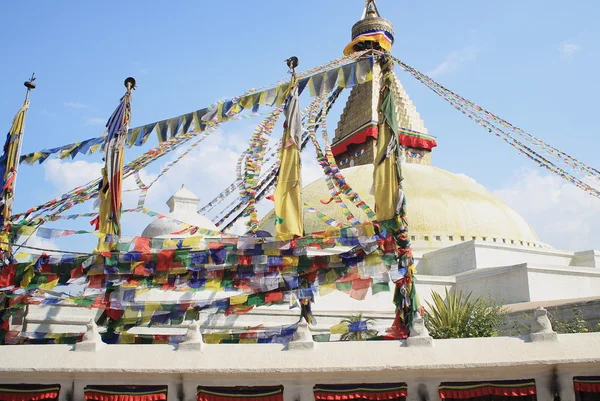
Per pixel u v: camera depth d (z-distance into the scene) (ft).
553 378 44.68
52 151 69.62
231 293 67.97
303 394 45.73
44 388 47.03
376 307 91.97
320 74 59.41
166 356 47.32
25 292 57.52
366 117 153.48
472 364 44.75
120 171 61.62
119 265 56.65
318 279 53.93
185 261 56.13
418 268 116.98
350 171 136.77
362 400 45.47
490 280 99.81
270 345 47.98
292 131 58.39
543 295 94.32
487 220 126.31
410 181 134.21
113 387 46.60
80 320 65.98
